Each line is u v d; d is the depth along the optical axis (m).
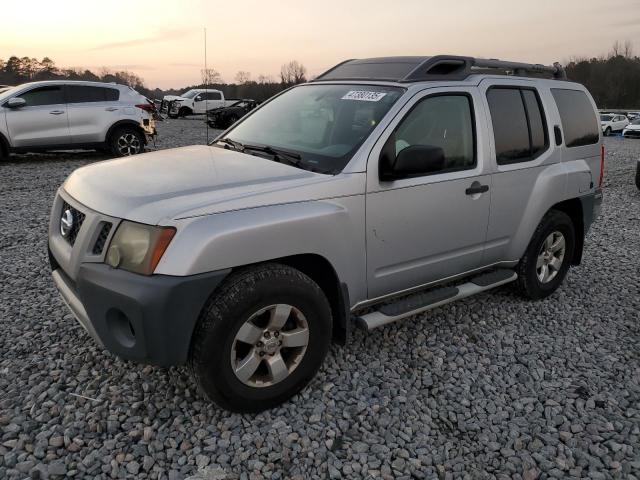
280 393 2.96
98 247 2.72
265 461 2.61
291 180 2.98
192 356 2.68
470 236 3.84
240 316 2.68
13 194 8.51
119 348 2.66
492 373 3.51
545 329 4.21
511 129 4.10
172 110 33.09
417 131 3.49
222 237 2.57
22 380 3.16
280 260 2.97
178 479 2.46
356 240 3.15
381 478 2.54
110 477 2.46
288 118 3.89
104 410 2.91
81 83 12.25
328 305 3.05
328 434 2.81
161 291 2.47
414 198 3.39
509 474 2.62
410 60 3.89
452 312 4.41
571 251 4.82
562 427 2.98
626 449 2.79
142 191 2.78
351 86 3.83
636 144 26.86
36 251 5.60
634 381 3.49
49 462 2.52
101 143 12.46
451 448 2.77
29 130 11.60
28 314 4.04
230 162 3.31
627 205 9.58
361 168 3.14
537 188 4.27
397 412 3.03
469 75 3.99
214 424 2.84
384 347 3.76
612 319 4.46
